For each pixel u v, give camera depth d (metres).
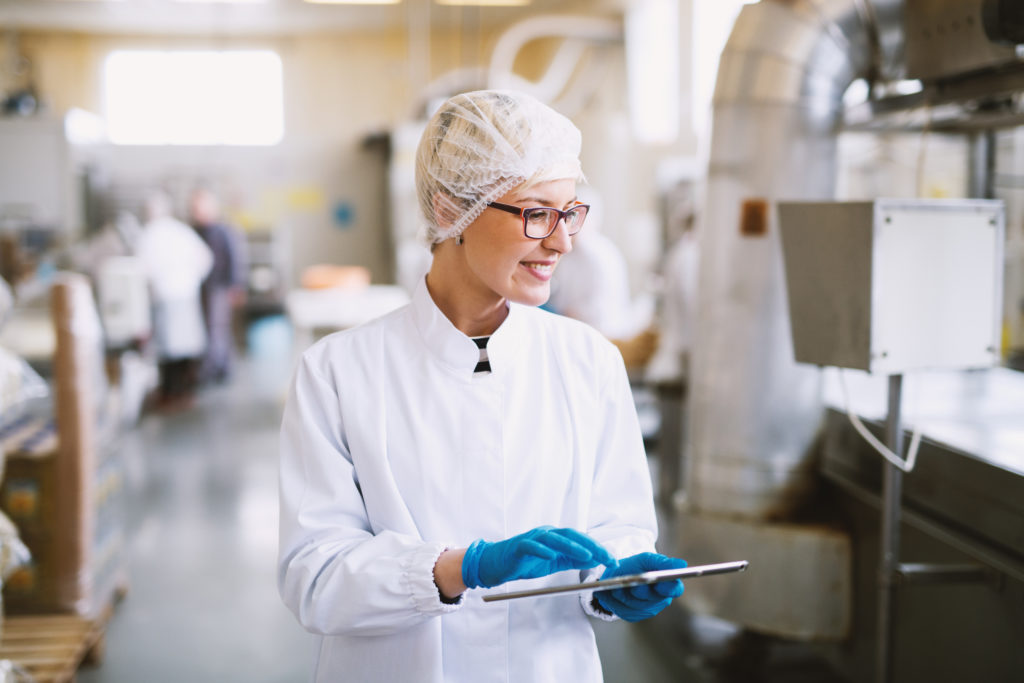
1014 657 1.97
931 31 2.29
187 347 7.05
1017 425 2.30
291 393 1.26
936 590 2.27
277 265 10.59
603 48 8.67
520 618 1.22
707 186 2.72
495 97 1.20
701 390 2.81
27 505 2.94
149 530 4.33
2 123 8.57
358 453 1.22
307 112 11.34
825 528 2.69
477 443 1.22
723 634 3.19
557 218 1.17
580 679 1.25
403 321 1.28
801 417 2.71
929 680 2.31
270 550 4.07
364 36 11.24
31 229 7.71
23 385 2.24
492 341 1.25
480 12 9.90
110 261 6.34
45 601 2.96
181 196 10.38
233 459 5.57
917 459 2.24
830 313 2.00
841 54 2.49
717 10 7.08
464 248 1.23
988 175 2.90
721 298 2.71
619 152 8.55
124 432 6.24
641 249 8.12
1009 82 2.14
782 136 2.55
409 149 9.34
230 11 9.98
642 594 1.13
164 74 11.08
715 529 2.77
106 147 10.37
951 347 1.97
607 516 1.29
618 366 1.34
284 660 3.05
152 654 3.09
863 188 3.41
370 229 10.95
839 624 2.68
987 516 1.99
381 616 1.11
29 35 10.88
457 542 1.21
